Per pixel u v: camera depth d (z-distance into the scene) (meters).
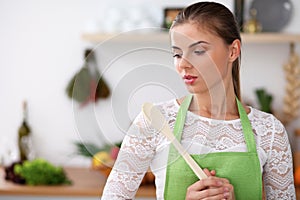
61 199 2.89
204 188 1.46
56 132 3.55
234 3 3.33
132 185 1.38
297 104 3.46
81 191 2.88
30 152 3.42
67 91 3.53
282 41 3.28
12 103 3.57
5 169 3.12
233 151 1.54
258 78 3.48
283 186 1.57
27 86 3.56
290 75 3.46
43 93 3.55
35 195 2.90
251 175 1.54
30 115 3.56
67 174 3.28
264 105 3.37
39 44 3.54
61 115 3.55
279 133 1.59
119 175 1.40
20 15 3.54
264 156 1.57
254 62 3.48
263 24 3.40
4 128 3.58
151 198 2.86
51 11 3.54
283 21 3.39
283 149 1.58
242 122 1.57
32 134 3.55
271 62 3.47
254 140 1.55
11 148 3.45
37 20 3.54
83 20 3.53
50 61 3.54
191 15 1.38
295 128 3.49
